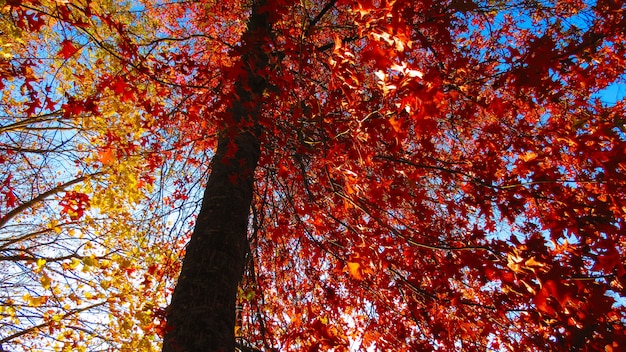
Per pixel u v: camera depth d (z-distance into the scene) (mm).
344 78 2359
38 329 5188
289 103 3609
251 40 3053
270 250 4559
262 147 3596
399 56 1856
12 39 3406
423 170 3801
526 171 3008
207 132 4156
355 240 3350
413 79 1926
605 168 2488
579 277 2303
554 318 2590
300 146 3389
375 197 3363
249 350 2482
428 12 3361
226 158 2926
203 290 2148
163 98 4223
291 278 4617
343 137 3303
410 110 2033
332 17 4883
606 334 2385
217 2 5039
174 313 2080
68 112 2916
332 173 3146
